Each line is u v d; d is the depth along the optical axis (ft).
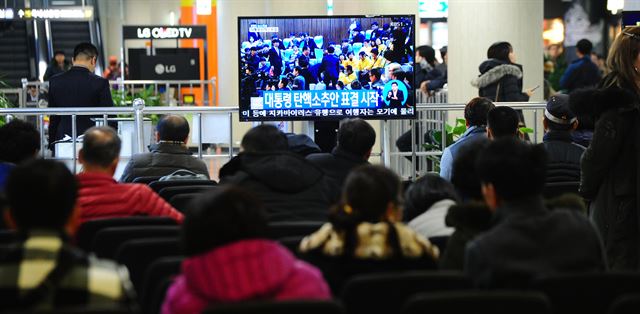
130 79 83.05
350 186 16.07
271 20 36.68
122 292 12.94
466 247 16.11
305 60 36.99
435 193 20.97
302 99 37.14
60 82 43.83
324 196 22.89
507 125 29.58
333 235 15.93
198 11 106.52
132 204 22.30
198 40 109.29
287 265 13.55
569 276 14.23
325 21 36.86
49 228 13.26
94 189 22.24
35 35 108.88
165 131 30.81
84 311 11.88
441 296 12.74
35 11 77.00
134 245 18.01
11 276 12.75
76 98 43.80
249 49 36.73
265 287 13.20
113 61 101.14
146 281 16.29
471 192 19.86
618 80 25.21
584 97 24.97
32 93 77.87
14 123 24.97
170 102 77.77
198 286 13.21
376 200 15.94
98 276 12.88
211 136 41.60
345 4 66.08
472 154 19.72
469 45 56.85
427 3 88.74
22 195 13.17
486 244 15.72
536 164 16.14
